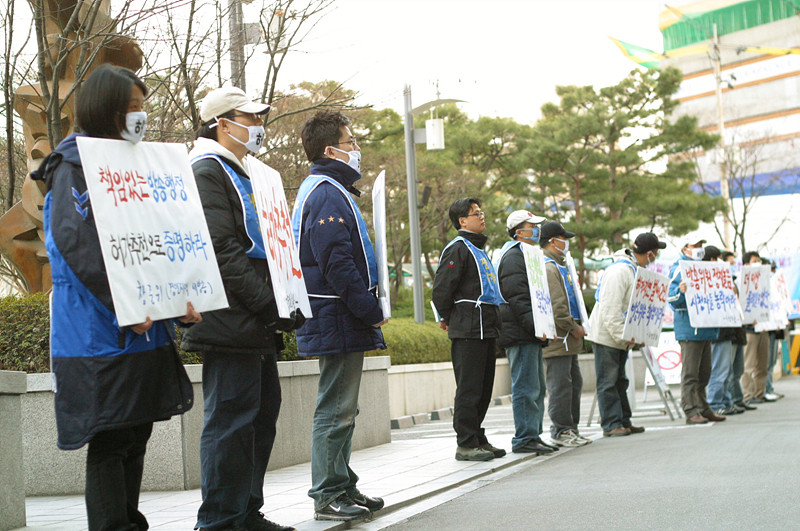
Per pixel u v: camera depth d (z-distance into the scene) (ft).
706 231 166.40
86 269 12.47
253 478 16.98
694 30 226.79
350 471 20.01
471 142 109.19
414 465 28.73
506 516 18.75
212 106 16.26
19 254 35.29
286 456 30.12
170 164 14.02
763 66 218.79
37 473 25.73
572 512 18.69
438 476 25.72
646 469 24.72
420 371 56.49
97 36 32.50
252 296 15.38
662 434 34.86
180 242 13.76
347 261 18.79
